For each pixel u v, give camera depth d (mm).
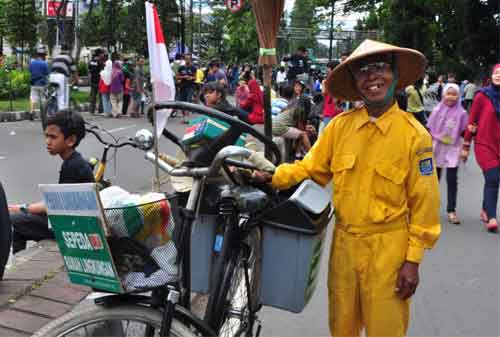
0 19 26578
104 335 2418
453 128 7492
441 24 35719
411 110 10875
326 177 2975
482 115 7102
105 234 2254
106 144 4887
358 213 2777
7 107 18703
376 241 2752
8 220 4180
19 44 26969
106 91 19391
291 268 2715
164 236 2383
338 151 2840
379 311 2771
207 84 6906
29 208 4996
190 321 2395
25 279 4441
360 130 2785
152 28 3080
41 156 10969
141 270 2344
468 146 7324
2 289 4227
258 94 9641
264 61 6207
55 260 4891
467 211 8227
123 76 19469
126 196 2490
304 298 2754
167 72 3105
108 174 9500
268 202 2801
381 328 2785
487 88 7199
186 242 2451
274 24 6152
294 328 4301
